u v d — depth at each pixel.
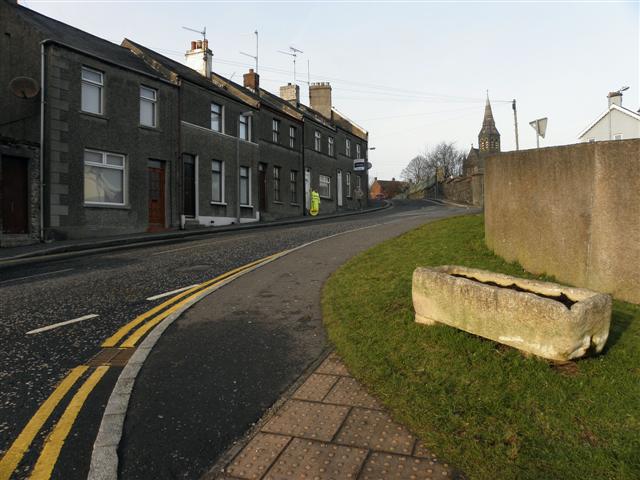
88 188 16.59
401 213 28.48
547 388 3.36
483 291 4.15
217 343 5.02
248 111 25.05
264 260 10.20
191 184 21.23
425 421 3.17
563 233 6.12
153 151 19.00
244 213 24.62
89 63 16.48
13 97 15.95
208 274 8.99
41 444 3.14
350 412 3.44
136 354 4.71
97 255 12.56
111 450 3.02
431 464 2.76
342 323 5.27
